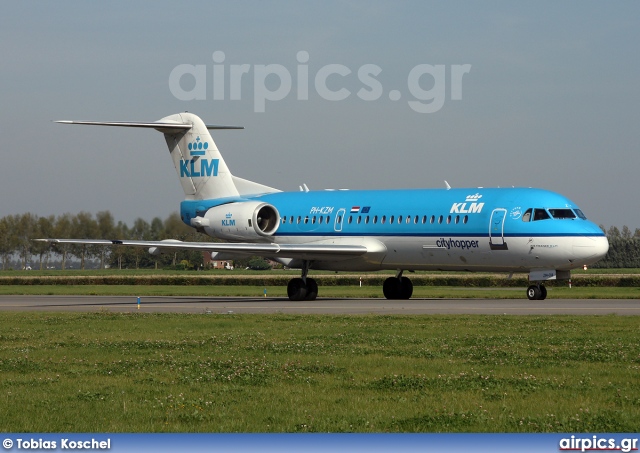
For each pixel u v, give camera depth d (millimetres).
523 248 80875
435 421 27125
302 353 41938
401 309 72375
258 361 39469
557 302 81875
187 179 103812
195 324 57719
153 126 100125
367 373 36031
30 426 27188
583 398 30453
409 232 87188
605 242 80312
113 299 99750
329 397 30984
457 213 84625
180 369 37469
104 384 34000
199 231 101875
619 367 36938
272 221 97438
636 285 130000
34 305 86375
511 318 59125
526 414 28125
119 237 196250
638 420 27203
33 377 35750
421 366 37656
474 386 32688
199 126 102375
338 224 92625
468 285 136500
